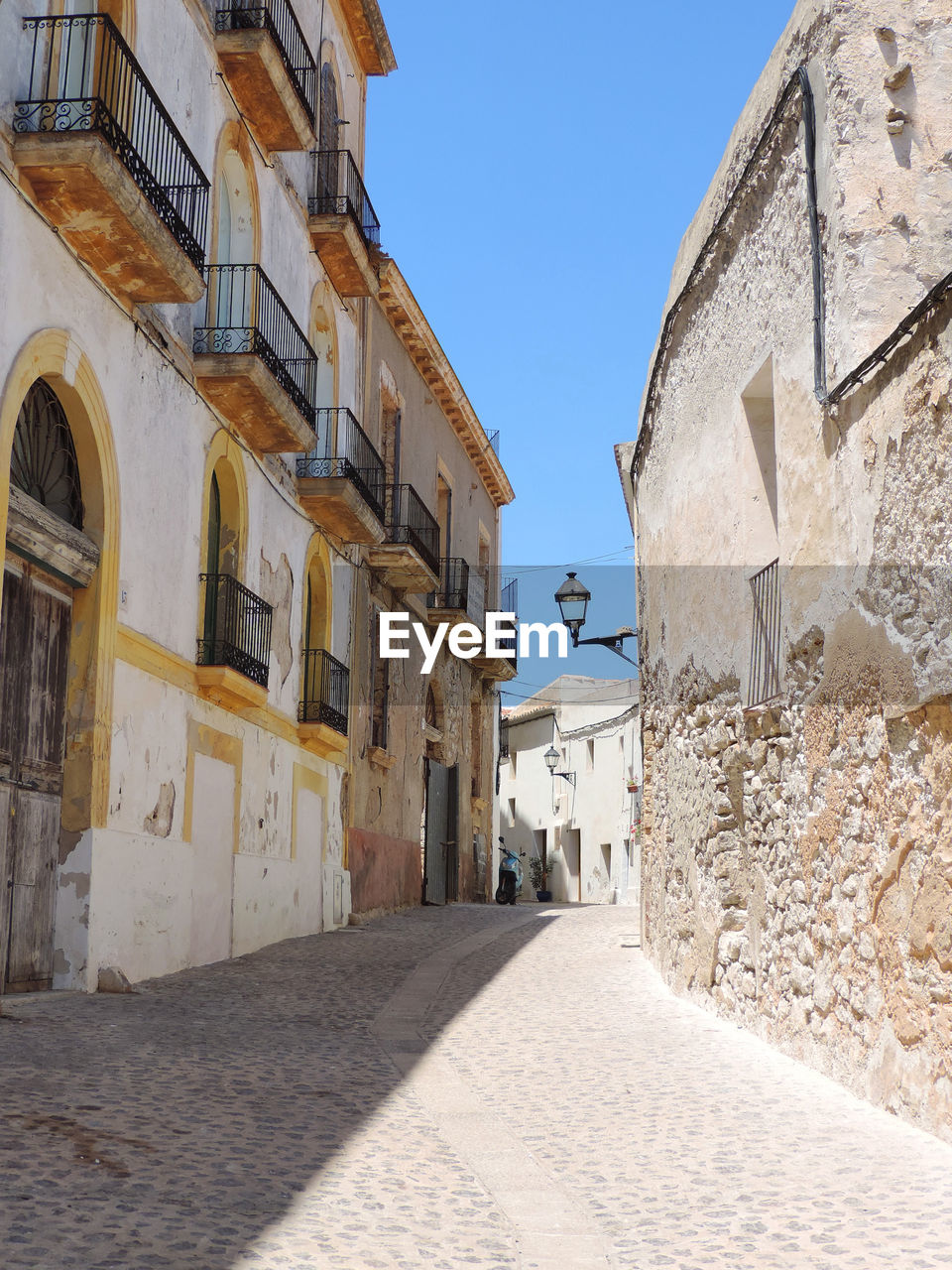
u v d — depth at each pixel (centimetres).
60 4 957
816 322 731
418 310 2245
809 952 744
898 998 614
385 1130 598
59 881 977
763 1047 803
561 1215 480
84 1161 491
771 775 824
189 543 1221
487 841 2948
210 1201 462
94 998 936
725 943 920
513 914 2128
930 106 699
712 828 955
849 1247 432
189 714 1219
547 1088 702
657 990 1074
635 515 1393
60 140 867
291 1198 477
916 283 679
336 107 1934
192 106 1233
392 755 2152
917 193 690
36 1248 394
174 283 1032
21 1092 590
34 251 901
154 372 1131
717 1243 444
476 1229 462
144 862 1094
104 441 1020
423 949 1462
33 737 939
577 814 3909
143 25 1105
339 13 1948
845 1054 680
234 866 1362
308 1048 802
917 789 599
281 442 1419
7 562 898
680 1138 588
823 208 728
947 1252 420
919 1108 582
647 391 1222
